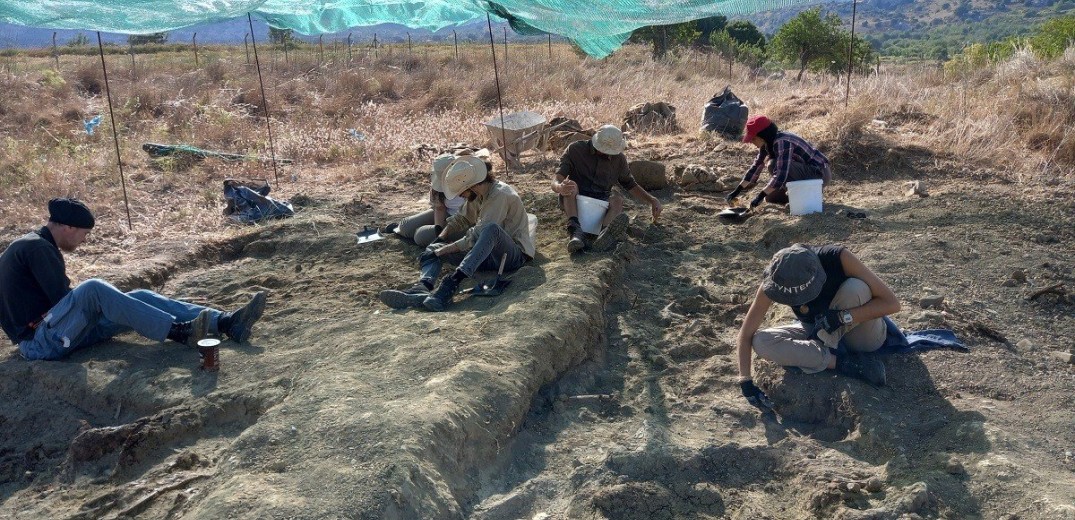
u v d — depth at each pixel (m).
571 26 6.20
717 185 8.09
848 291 4.20
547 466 4.02
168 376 4.59
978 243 6.24
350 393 4.13
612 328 5.34
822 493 3.63
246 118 13.85
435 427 3.77
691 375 4.83
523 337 4.71
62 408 4.55
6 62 19.75
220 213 7.97
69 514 3.64
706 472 3.95
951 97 10.77
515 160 9.22
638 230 6.91
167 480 3.74
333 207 7.89
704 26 36.50
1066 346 4.82
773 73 21.69
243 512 3.26
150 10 6.69
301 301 5.74
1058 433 3.92
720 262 6.39
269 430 3.84
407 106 15.32
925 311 5.06
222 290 6.05
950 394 4.28
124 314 4.84
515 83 16.39
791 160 7.07
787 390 4.44
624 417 4.44
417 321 5.12
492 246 5.61
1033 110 9.67
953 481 3.60
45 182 9.00
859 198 7.63
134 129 12.93
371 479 3.42
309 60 20.45
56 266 4.82
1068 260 5.91
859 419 4.14
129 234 7.40
